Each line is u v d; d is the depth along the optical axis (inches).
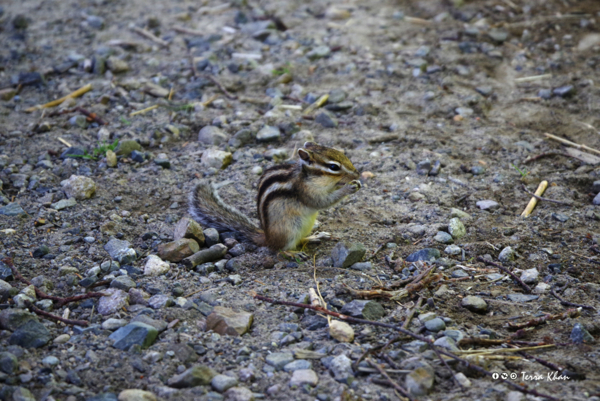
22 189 400.2
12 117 506.0
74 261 324.8
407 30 652.1
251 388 238.8
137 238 356.2
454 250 339.0
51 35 676.7
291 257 341.4
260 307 290.4
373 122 495.2
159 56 620.4
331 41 635.5
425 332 272.5
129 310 284.7
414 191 405.7
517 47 607.8
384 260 334.6
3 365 239.9
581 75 548.7
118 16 727.7
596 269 323.0
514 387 236.2
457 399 231.5
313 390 235.9
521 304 295.0
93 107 518.6
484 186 411.2
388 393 234.5
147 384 238.5
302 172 340.2
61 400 227.6
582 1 689.6
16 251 329.7
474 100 519.2
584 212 376.5
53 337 265.1
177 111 514.3
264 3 746.2
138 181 419.8
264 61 600.4
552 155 446.6
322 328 274.8
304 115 503.2
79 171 427.2
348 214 386.3
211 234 358.0
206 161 440.5
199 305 289.1
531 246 345.1
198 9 741.3
